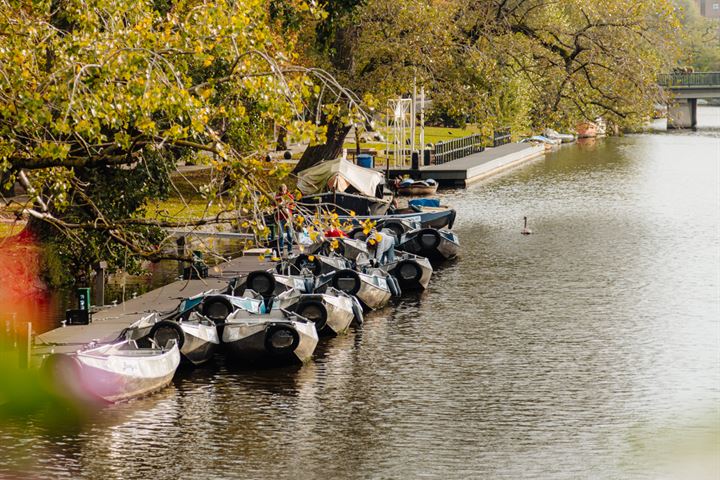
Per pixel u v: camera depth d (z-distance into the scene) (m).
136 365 25.05
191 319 29.61
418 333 32.88
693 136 138.62
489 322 34.44
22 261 34.59
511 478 21.03
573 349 31.02
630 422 24.47
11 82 19.20
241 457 21.92
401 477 21.03
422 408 25.36
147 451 22.11
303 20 53.91
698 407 25.58
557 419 24.70
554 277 42.53
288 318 29.86
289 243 41.97
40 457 21.59
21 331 24.77
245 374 27.89
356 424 24.11
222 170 21.64
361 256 41.66
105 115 19.28
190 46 20.41
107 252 33.19
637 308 36.56
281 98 19.92
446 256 46.97
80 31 20.33
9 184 20.89
